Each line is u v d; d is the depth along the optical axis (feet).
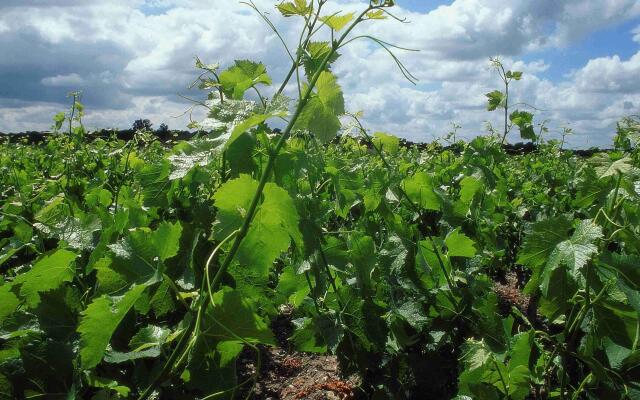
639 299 5.36
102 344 4.37
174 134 18.98
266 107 5.27
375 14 4.77
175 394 5.12
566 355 5.95
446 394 7.48
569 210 17.67
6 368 4.56
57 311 5.25
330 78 5.16
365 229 9.18
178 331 4.84
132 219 6.60
